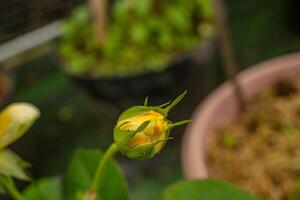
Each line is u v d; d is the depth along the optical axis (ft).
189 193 1.40
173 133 2.68
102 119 2.83
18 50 3.38
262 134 2.04
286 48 3.32
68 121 3.10
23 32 3.41
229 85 2.11
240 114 2.12
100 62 2.64
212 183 1.39
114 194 1.37
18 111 1.19
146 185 2.63
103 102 2.63
